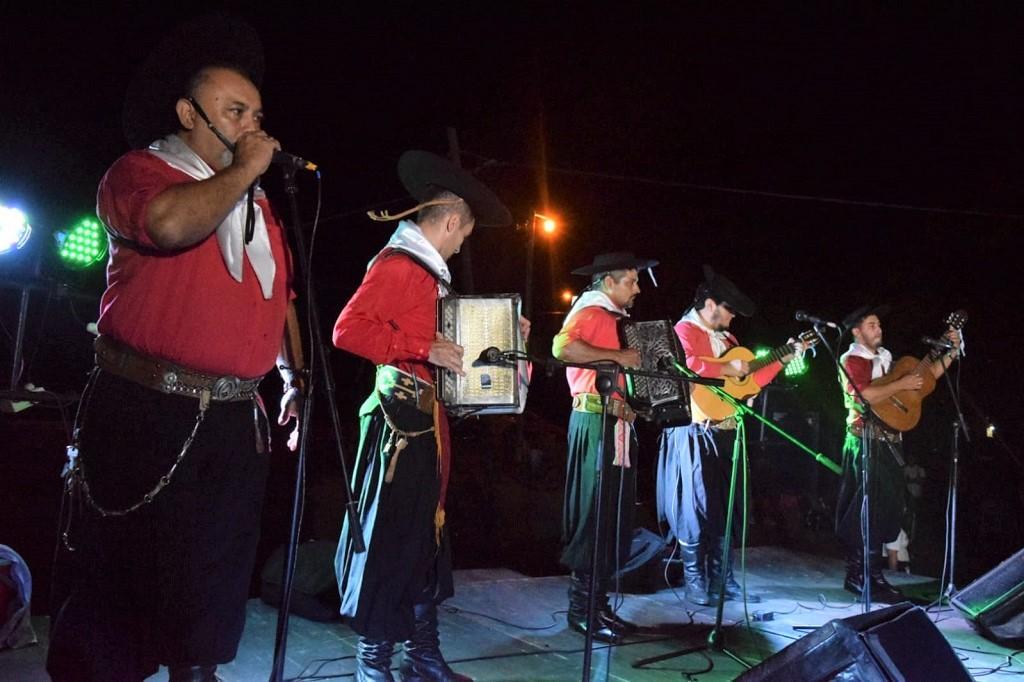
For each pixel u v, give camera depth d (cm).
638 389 465
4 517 1136
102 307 244
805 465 1386
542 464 1778
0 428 1366
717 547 570
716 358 591
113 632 239
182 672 245
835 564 693
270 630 441
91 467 240
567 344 466
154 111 264
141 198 227
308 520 1199
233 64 261
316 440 1576
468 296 346
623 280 503
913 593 623
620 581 585
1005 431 1571
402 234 350
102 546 238
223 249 242
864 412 514
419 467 341
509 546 1277
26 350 630
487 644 446
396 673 382
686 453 579
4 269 609
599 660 428
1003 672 436
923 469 1139
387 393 345
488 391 341
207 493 244
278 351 265
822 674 274
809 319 538
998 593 499
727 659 440
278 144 238
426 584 362
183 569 240
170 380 240
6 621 381
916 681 267
